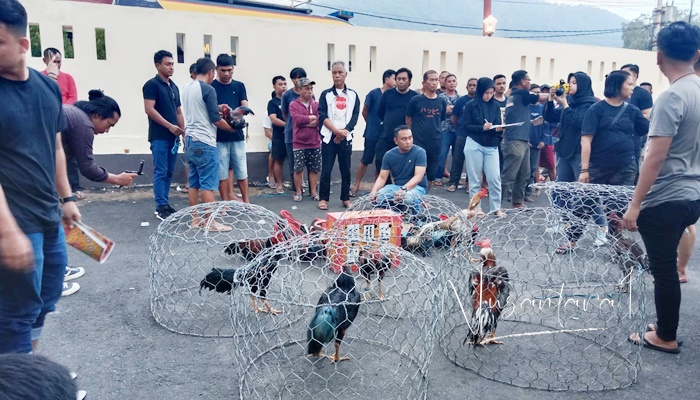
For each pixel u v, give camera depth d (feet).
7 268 6.42
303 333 11.92
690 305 13.85
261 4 39.60
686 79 10.34
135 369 10.41
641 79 42.19
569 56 39.58
